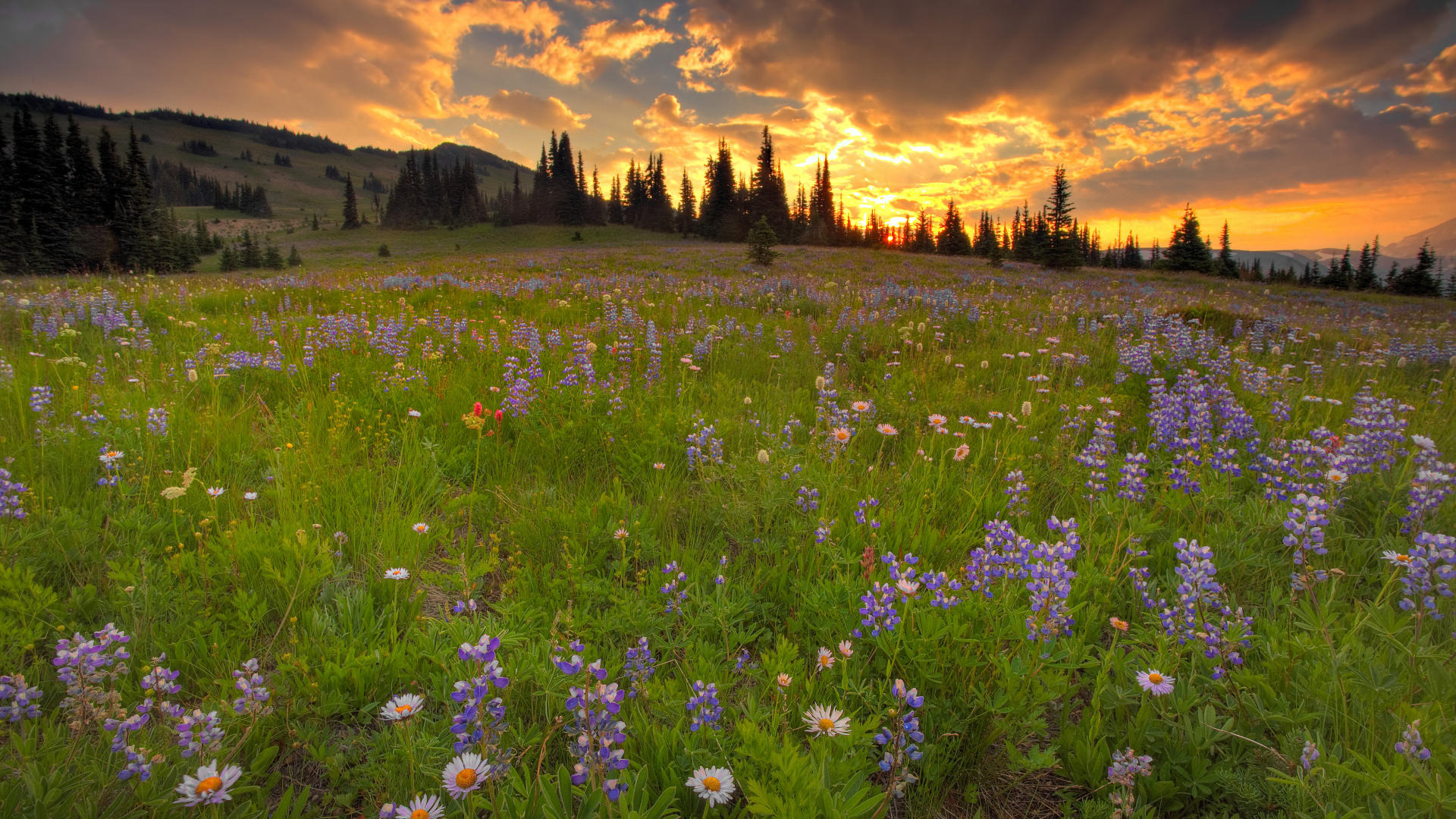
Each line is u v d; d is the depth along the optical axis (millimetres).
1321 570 3326
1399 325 19906
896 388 7125
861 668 2770
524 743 2254
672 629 3201
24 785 1966
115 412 5215
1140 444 5824
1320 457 4172
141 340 8062
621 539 3648
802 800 1843
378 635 3004
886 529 3910
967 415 6535
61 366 6605
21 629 2654
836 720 2184
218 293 14211
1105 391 7172
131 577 2979
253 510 3945
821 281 24688
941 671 2672
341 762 2320
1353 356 10359
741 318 13078
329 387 6605
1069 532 2643
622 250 60812
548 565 3562
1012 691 2449
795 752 1970
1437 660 2508
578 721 1923
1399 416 5887
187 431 4961
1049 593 2551
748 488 4238
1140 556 3439
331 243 114938
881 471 5098
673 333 9875
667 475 4832
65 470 4215
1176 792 2266
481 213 139750
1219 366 7848
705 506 4445
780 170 90812
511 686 2557
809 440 5453
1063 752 2510
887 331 11156
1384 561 3533
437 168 143625
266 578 3203
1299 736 2312
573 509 4215
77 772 2078
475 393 6453
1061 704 2873
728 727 2488
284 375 6816
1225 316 13750
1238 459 5180
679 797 2152
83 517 3662
